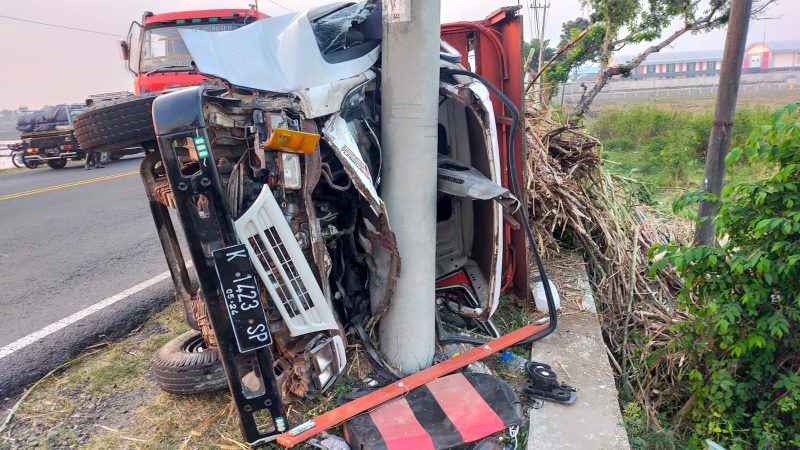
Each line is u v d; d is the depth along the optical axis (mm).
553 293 4324
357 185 2857
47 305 5020
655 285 5371
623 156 15391
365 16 3549
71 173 15016
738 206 3424
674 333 4441
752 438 3484
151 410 3285
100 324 4547
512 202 3141
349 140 2982
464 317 4031
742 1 4660
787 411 3383
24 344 4227
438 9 3037
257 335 2637
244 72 2844
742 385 3479
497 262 3662
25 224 8375
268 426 2939
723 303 3383
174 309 4828
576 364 3584
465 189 3260
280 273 2740
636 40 11609
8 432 3162
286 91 2840
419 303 3301
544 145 5680
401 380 3195
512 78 3967
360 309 3547
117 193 10758
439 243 4285
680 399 4023
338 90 2955
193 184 2488
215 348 3322
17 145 19047
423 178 3146
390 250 3104
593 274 5215
